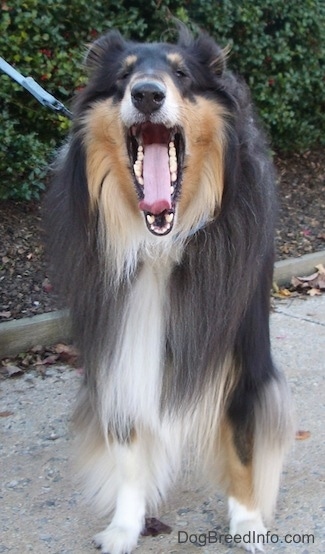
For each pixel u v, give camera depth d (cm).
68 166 153
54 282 158
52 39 260
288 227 313
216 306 148
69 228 152
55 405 206
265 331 156
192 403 151
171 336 149
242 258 148
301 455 183
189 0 288
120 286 150
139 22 276
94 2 266
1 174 268
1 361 226
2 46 253
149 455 162
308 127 350
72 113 156
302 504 169
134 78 146
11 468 182
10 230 276
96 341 152
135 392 151
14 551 159
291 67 324
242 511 160
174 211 148
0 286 249
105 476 164
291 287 278
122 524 160
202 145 150
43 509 169
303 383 212
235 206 148
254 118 158
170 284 149
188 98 148
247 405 154
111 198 150
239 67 311
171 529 163
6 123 255
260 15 302
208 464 162
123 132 149
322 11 325
